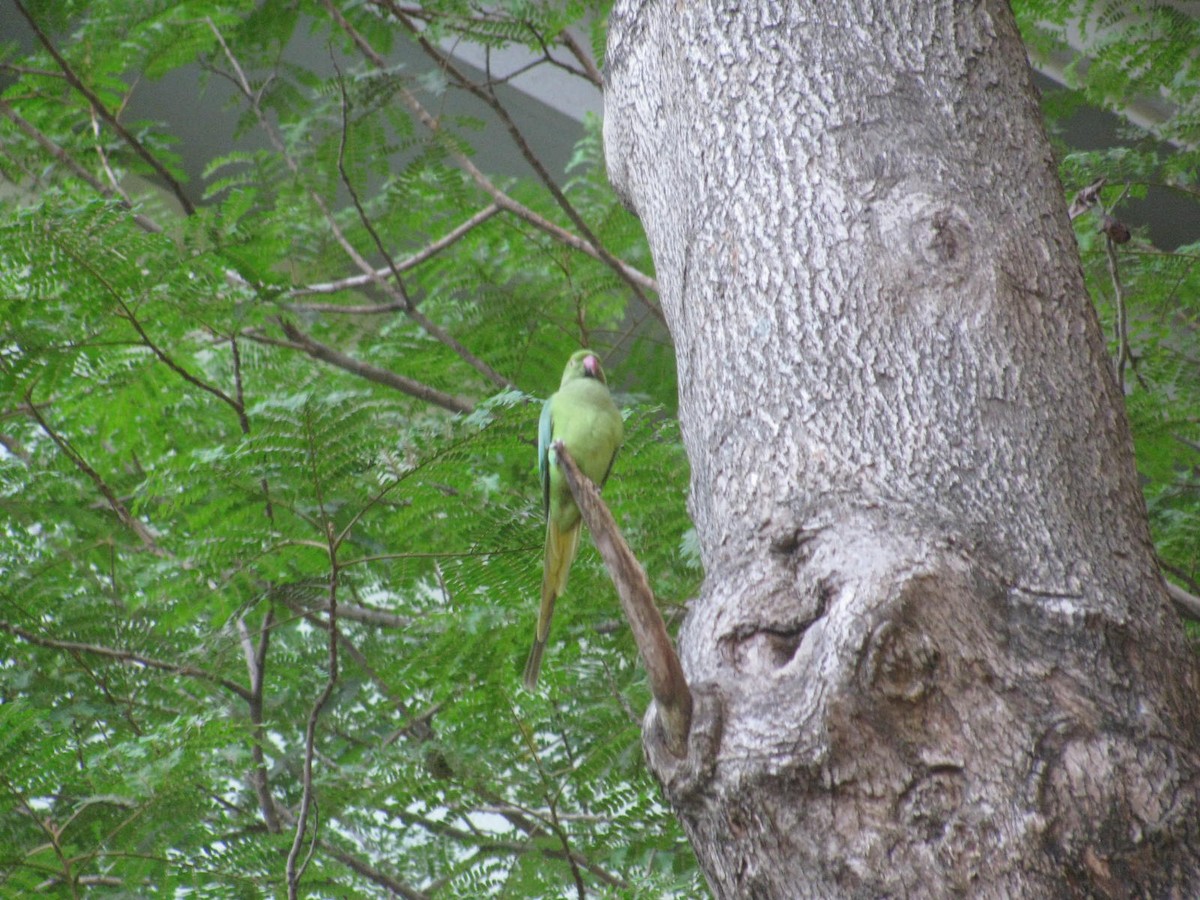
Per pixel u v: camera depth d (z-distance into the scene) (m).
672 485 10.92
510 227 15.51
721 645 4.96
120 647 12.43
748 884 4.59
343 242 14.73
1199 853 4.29
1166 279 14.52
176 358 12.79
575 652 11.18
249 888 10.47
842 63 6.17
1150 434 12.56
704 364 5.94
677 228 6.42
